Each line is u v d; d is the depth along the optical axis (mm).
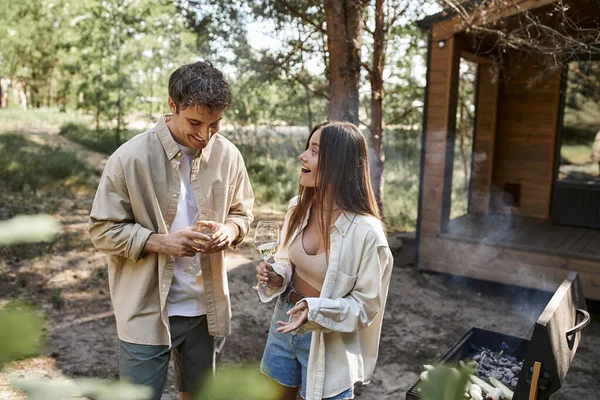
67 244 6312
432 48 5988
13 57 20453
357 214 2031
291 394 2338
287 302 2230
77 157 12992
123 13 13156
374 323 2137
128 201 2123
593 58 6750
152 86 14180
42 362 3709
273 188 11031
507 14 5176
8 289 5055
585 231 6801
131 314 2150
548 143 7480
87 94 14711
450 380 570
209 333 2352
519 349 3053
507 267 5770
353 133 2033
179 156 2174
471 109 12727
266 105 12203
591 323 5086
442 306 5391
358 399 3572
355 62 5875
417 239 6324
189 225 2258
